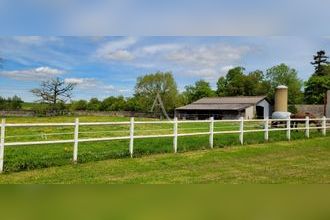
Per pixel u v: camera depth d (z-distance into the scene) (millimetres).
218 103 63062
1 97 66375
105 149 14750
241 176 10539
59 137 19859
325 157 14500
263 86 86875
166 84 87250
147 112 75000
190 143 16953
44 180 9477
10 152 13797
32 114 63625
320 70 90375
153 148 14969
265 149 16344
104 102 87250
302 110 61719
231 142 17625
